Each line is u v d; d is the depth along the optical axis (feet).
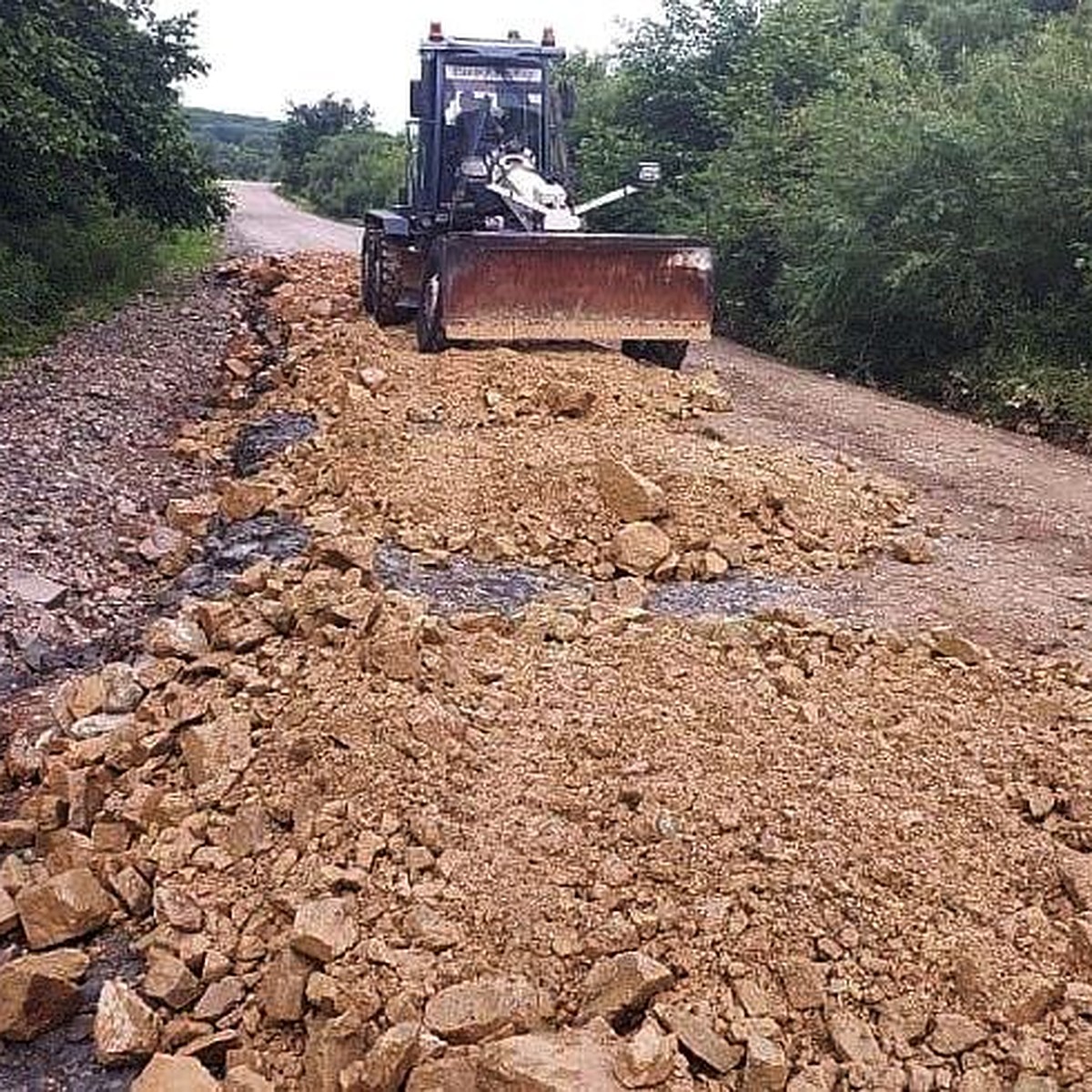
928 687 18.11
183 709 17.74
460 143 43.50
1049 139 42.37
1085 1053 11.81
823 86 62.34
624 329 37.58
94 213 61.52
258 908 14.21
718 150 65.46
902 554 25.09
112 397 38.50
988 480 31.50
